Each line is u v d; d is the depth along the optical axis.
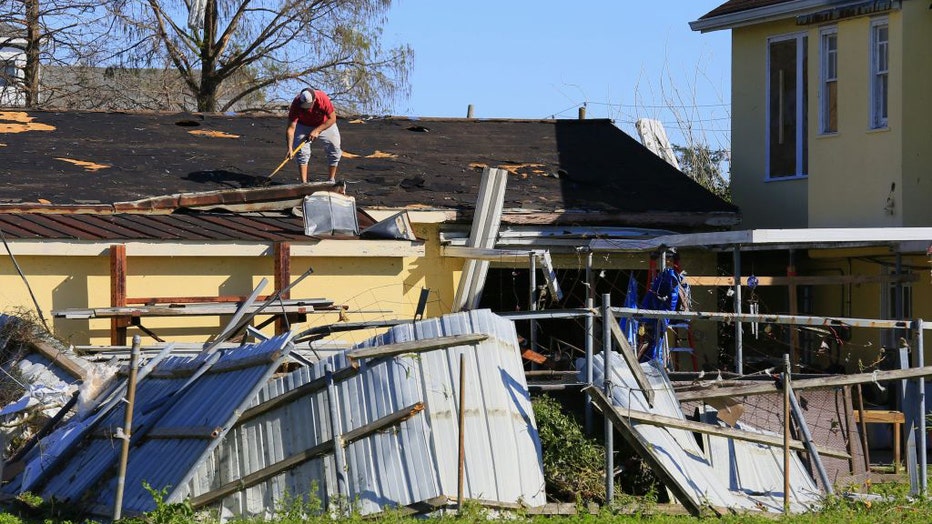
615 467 16.95
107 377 18.03
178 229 22.58
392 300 24.20
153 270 22.19
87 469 16.03
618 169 31.41
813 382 17.31
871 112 27.45
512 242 27.08
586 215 27.34
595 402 15.89
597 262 28.36
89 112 31.80
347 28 47.47
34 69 45.72
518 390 15.90
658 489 16.78
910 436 17.30
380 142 31.91
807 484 17.98
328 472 14.84
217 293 22.67
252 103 50.03
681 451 16.92
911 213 26.45
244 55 47.47
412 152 31.23
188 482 14.51
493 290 31.12
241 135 31.36
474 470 14.88
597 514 15.31
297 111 26.58
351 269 23.92
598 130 34.97
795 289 26.80
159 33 45.72
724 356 29.42
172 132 30.86
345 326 18.30
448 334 15.72
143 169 27.16
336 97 48.44
